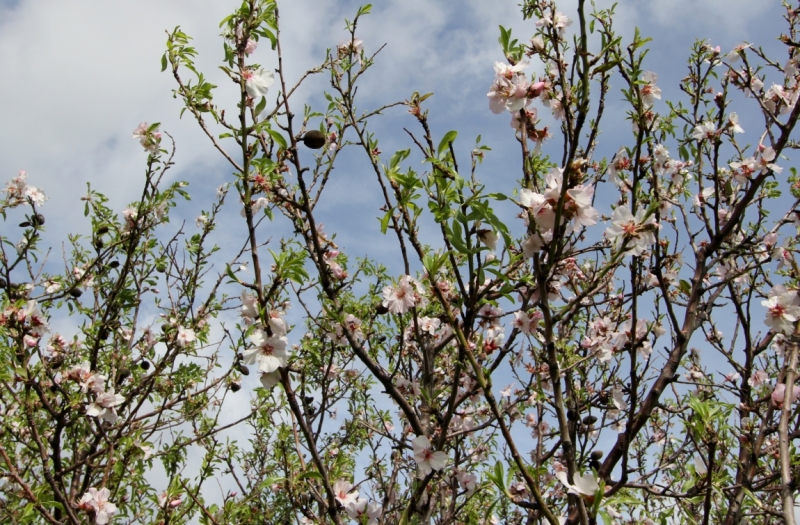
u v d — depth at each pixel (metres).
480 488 3.72
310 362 4.98
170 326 5.52
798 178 4.27
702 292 3.22
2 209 5.37
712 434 2.17
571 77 2.44
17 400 4.19
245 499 4.28
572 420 3.44
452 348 5.11
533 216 2.14
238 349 5.38
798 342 3.23
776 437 4.18
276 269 2.81
